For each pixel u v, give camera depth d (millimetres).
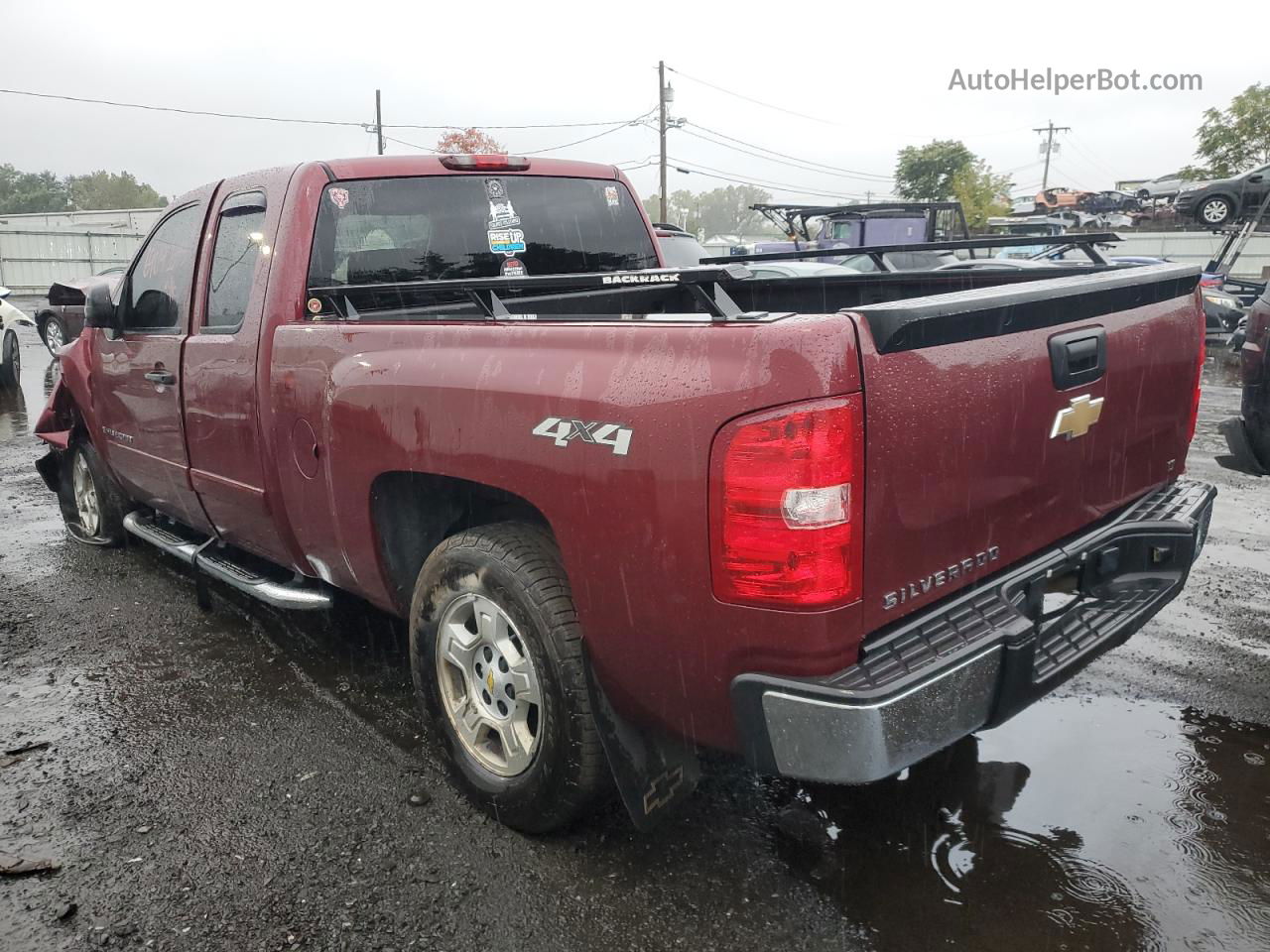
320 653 4164
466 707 2914
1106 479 2881
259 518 3680
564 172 4164
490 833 2826
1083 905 2457
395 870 2660
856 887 2545
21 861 2707
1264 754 3160
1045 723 3375
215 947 2375
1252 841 2703
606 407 2266
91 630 4426
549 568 2576
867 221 17641
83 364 5027
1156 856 2645
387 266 3672
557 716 2541
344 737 3426
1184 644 4012
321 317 3398
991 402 2342
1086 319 2670
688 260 11031
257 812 2949
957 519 2324
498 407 2523
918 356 2143
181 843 2797
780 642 2078
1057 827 2781
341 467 3111
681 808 2916
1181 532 2957
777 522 2006
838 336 1991
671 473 2146
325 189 3504
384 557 3146
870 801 2926
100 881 2631
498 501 2977
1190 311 3191
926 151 42031
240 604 4742
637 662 2354
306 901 2537
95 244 33781
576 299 4191
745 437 2023
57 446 5625
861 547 2080
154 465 4465
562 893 2547
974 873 2590
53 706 3684
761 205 14633
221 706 3674
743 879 2594
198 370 3842
